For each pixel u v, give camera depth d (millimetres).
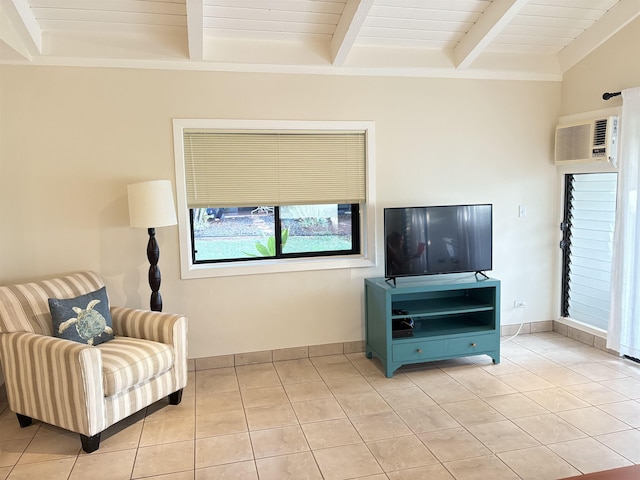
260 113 3803
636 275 3662
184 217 3732
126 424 3031
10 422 3100
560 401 3219
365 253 4191
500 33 3953
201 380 3689
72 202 3539
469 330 3861
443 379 3631
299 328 4062
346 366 3920
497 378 3625
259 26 3502
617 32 3814
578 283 4520
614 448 2641
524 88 4379
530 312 4598
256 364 3986
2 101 3373
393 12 3520
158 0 3141
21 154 3438
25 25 3088
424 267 3865
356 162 4082
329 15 3449
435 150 4215
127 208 3625
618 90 3834
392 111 4086
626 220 3695
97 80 3504
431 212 3846
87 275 3469
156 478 2465
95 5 3148
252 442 2795
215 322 3873
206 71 3676
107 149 3566
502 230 4457
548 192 4547
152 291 3559
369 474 2455
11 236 3465
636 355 3711
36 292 3102
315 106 3910
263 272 3912
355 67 3924
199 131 3723
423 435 2826
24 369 2842
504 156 4395
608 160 3871
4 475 2512
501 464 2516
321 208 4176
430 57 4023
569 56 4258
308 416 3094
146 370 2926
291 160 3938
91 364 2635
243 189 3869
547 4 3656
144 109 3598
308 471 2496
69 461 2633
